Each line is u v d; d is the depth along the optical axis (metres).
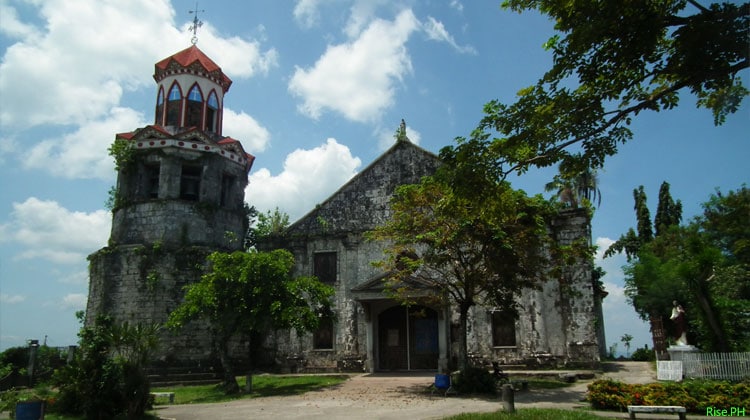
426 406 15.34
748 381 15.30
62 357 28.52
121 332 15.12
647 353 36.47
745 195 30.70
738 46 8.02
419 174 27.02
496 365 19.56
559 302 23.81
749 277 27.48
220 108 30.41
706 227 32.75
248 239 30.34
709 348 20.03
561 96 9.54
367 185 27.88
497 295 18.91
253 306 20.39
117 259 25.41
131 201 26.52
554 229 24.45
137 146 27.11
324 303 22.06
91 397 14.46
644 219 43.44
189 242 26.06
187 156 27.16
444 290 19.56
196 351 24.77
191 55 30.09
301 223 28.58
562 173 10.62
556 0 8.99
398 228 19.55
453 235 17.97
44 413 14.02
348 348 26.11
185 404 18.11
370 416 13.79
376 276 24.36
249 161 31.20
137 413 14.67
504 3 9.83
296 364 26.64
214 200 27.47
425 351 25.25
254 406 16.70
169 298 24.84
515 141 10.04
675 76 9.04
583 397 16.48
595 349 22.86
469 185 10.51
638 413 13.51
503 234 17.55
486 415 12.46
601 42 8.67
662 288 30.58
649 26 8.22
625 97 9.47
